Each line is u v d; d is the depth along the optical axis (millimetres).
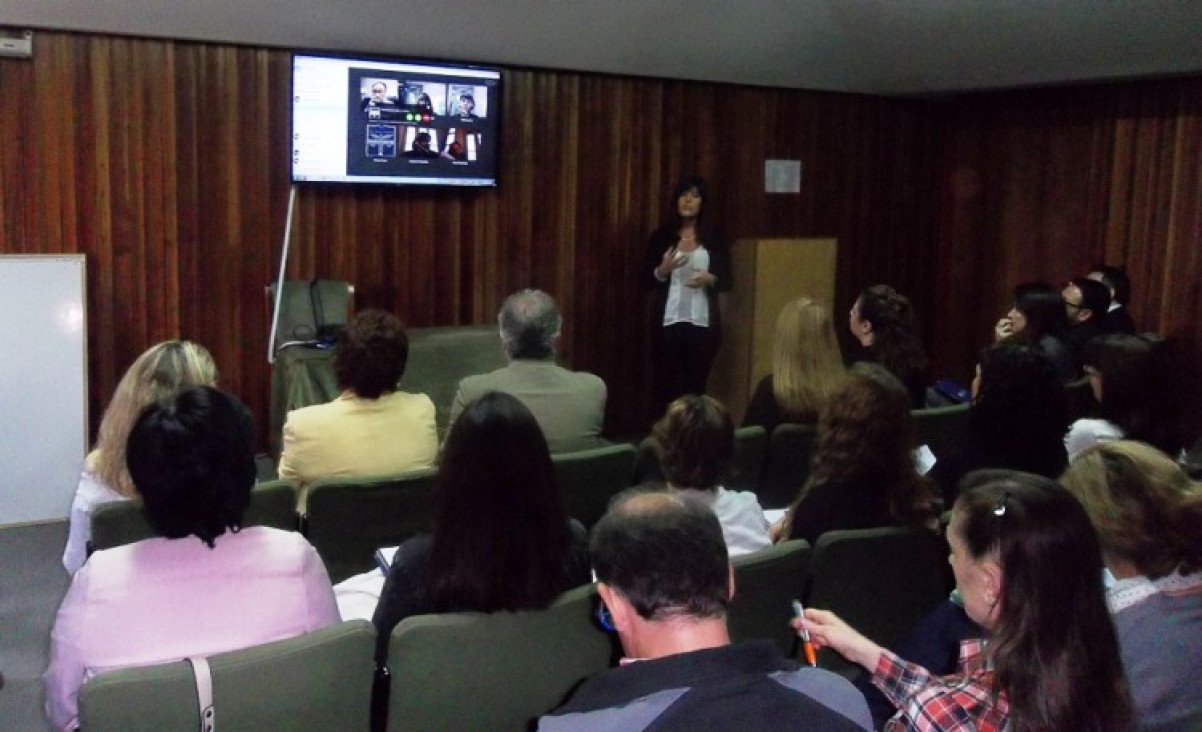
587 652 2139
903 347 3982
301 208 5770
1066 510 1537
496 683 2061
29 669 3525
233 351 5664
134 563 1857
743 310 6715
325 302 5504
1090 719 1459
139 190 5340
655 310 6469
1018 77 6559
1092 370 3271
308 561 1982
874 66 6945
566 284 6602
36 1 4836
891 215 7770
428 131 5898
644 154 6738
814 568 2572
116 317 5363
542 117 6359
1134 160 6559
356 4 5367
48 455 5000
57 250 5195
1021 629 1494
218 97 5449
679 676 1233
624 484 3373
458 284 6262
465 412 2082
